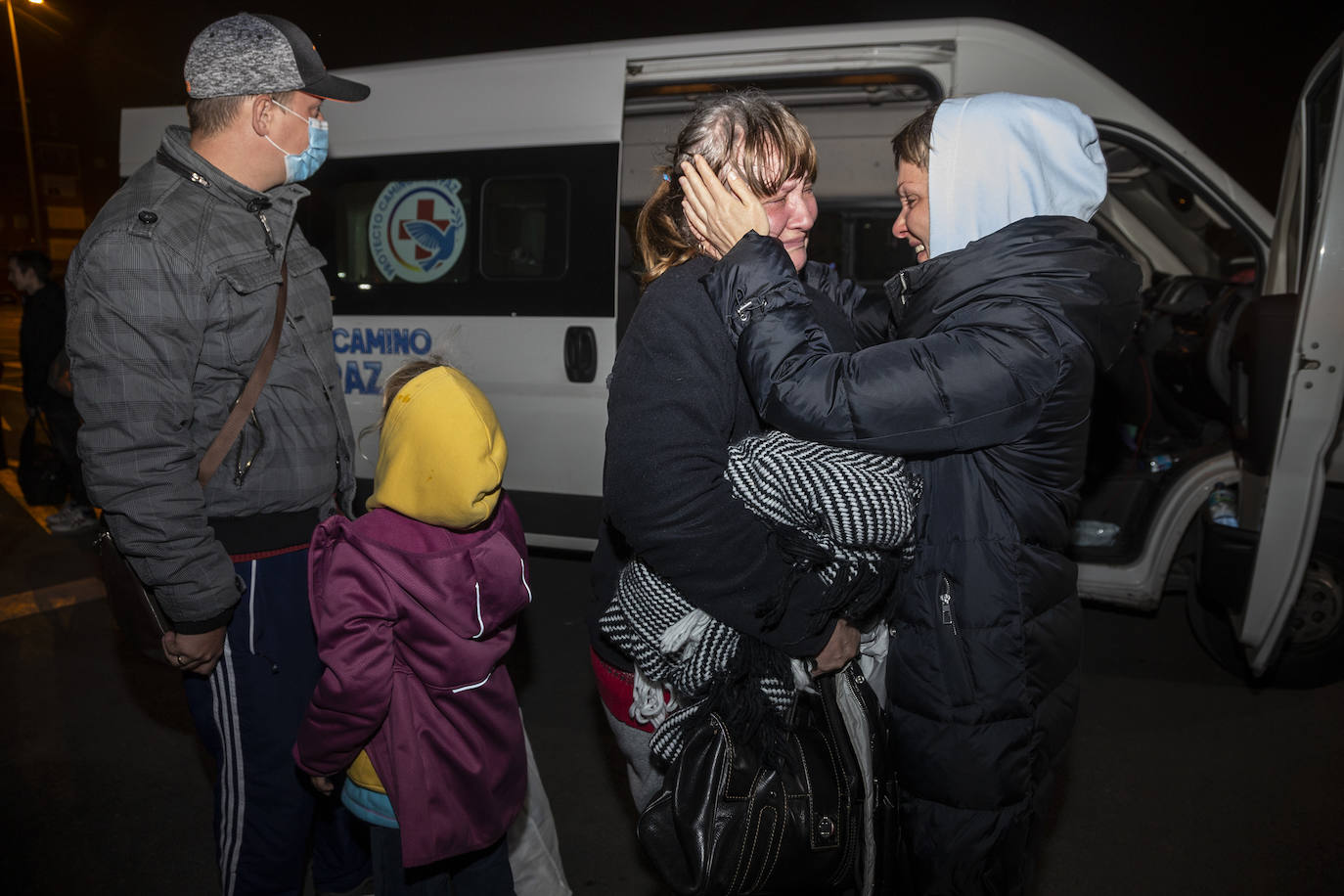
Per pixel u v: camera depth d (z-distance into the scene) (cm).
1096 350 138
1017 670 139
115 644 411
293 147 184
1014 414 130
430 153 426
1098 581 364
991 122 140
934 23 370
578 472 413
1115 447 395
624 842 269
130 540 165
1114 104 361
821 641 137
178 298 167
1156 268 511
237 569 182
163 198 171
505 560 167
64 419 556
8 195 5528
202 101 176
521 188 412
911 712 144
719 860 136
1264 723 329
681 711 146
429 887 182
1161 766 302
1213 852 258
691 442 130
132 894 248
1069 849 260
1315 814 275
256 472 180
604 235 399
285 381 183
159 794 296
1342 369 282
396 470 162
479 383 424
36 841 271
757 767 140
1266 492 302
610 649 160
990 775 140
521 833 207
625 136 545
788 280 134
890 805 147
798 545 131
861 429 129
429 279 431
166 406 166
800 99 521
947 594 140
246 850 189
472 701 170
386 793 170
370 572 159
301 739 167
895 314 155
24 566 511
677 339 134
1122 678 365
